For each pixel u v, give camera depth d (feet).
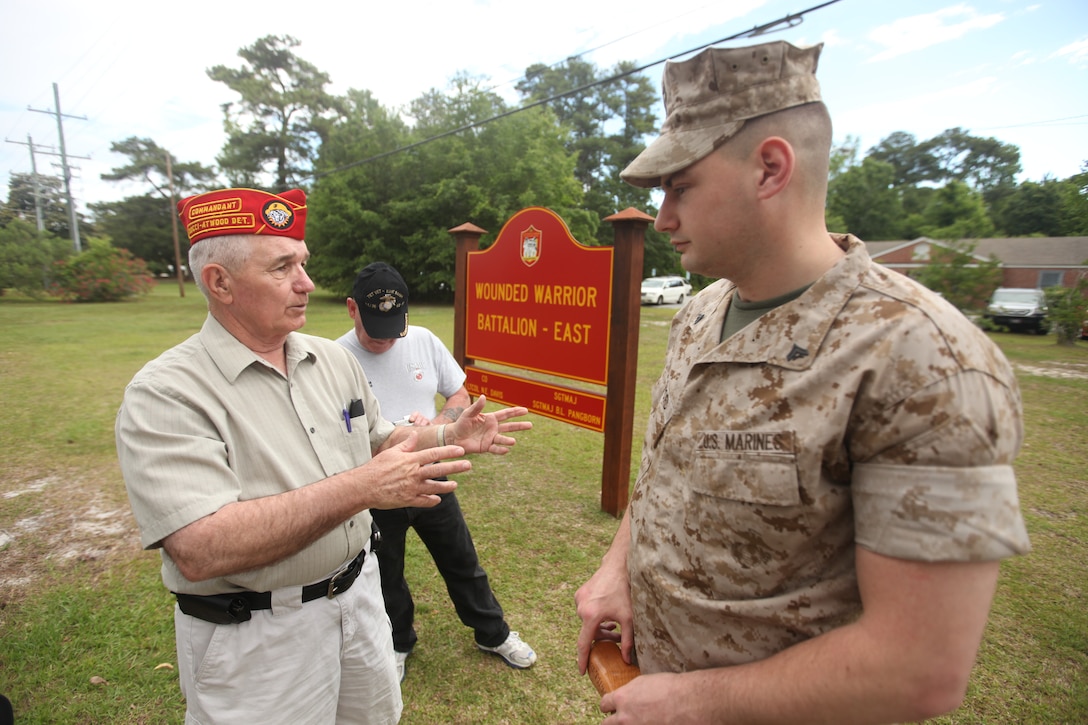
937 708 2.19
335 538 4.29
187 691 4.23
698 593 2.96
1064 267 68.13
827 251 2.82
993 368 2.22
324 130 120.57
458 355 14.97
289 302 4.24
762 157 2.67
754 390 2.72
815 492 2.51
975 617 2.13
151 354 31.27
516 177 67.51
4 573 9.66
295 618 4.25
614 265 10.93
